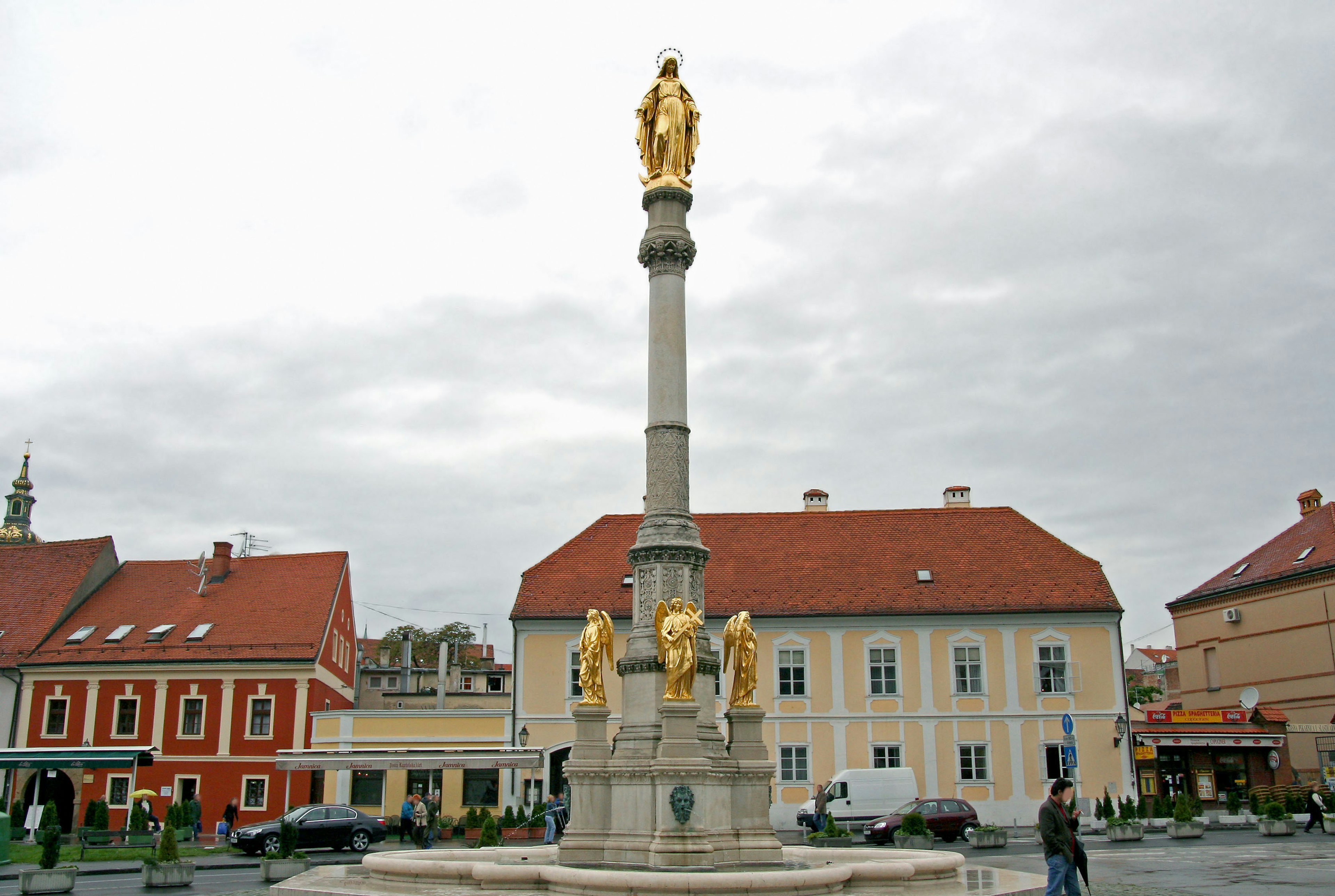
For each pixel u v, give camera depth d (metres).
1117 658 44.62
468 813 38.16
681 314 22.61
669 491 21.77
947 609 45.06
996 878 19.19
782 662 45.06
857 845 34.31
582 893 16.06
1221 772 46.00
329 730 44.56
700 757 19.34
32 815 38.06
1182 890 19.39
